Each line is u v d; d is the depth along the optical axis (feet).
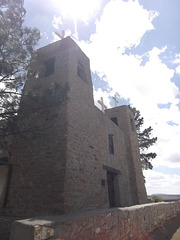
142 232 16.35
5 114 15.14
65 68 22.30
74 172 16.67
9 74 15.30
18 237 7.47
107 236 11.06
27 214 15.46
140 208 17.79
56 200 14.51
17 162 18.85
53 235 7.54
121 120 40.45
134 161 35.58
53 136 17.87
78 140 19.13
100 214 11.19
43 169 16.75
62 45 25.08
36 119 20.17
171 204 32.63
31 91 17.01
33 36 17.04
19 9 17.21
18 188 17.39
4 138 16.87
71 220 8.69
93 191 19.39
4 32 14.11
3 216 16.49
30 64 17.42
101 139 26.30
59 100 16.49
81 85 23.98
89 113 24.22
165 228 21.99
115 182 28.37
